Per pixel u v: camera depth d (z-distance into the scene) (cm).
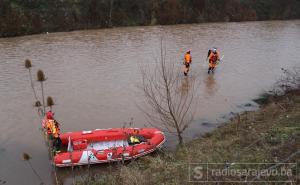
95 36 3566
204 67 2244
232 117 1406
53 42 3198
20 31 3662
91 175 992
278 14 5772
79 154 1045
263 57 2567
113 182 874
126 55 2611
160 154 1101
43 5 4019
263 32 3953
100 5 4322
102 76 2039
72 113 1466
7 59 2494
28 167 1051
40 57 2559
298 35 3716
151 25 4581
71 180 985
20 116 1442
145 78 1964
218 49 2862
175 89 1759
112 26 4319
